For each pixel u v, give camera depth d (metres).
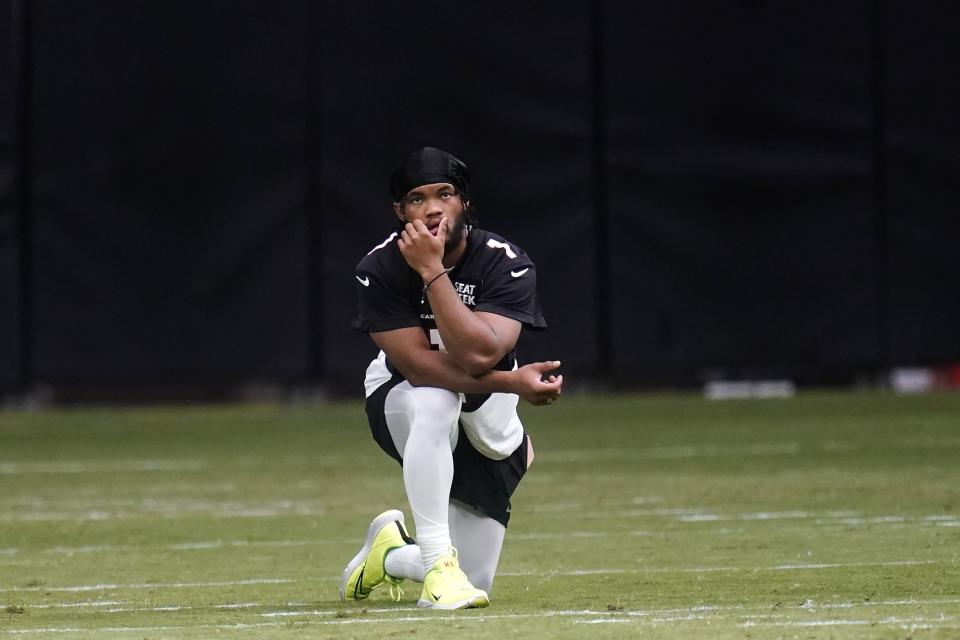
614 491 31.09
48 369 51.34
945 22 54.62
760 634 13.16
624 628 13.76
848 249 54.56
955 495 29.09
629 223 53.34
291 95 51.91
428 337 17.16
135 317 51.62
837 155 54.41
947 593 17.14
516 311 16.88
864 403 51.84
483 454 17.42
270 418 50.09
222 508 29.50
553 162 52.88
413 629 14.01
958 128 54.78
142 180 51.53
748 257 54.06
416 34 52.28
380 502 30.17
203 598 18.27
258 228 51.91
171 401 54.91
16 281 51.12
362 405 53.81
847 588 17.77
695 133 53.66
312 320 52.22
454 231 16.67
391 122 52.25
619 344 53.34
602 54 53.06
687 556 21.62
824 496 29.34
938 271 54.94
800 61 54.12
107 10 51.22
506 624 14.29
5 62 50.84
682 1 53.44
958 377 55.59
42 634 14.39
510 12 52.66
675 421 47.25
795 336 54.41
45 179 51.19
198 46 51.56
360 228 52.12
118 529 26.45
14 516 28.52
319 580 20.06
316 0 51.88
